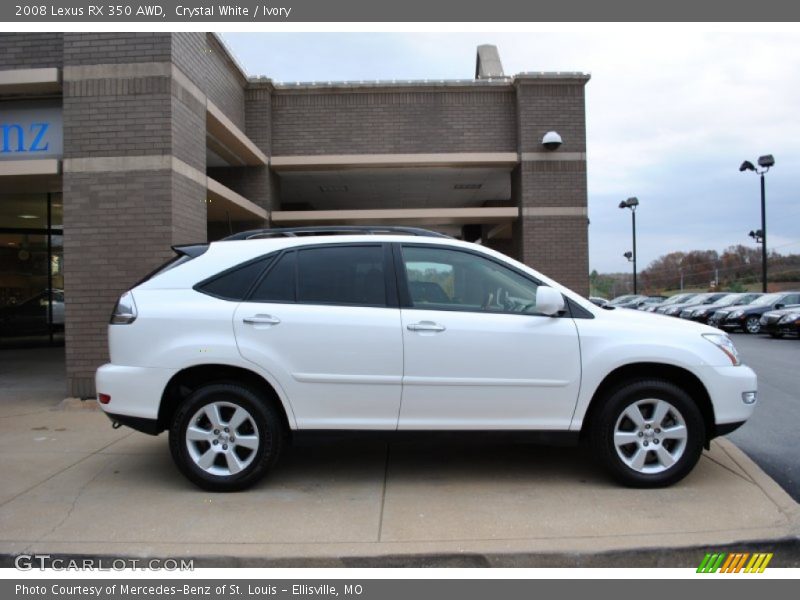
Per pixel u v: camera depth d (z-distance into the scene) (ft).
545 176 36.86
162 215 23.34
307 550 11.39
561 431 14.25
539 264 36.76
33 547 11.51
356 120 37.76
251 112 37.09
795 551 11.52
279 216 37.52
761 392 27.86
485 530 12.21
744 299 82.79
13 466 16.39
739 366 14.58
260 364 13.91
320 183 43.50
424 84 37.52
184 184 24.63
